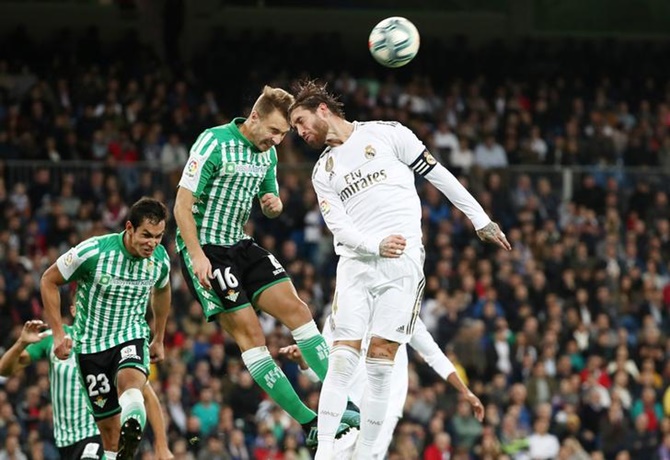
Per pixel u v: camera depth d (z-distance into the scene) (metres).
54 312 20.91
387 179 19.39
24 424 38.31
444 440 41.50
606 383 46.78
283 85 64.81
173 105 60.50
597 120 65.88
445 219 53.28
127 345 21.20
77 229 49.12
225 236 20.42
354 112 62.41
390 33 20.14
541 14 77.56
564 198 57.31
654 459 45.59
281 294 20.47
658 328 52.50
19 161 51.16
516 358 46.62
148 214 20.64
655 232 57.12
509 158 61.78
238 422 40.44
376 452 21.86
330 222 19.47
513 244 53.41
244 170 20.22
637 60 73.38
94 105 58.22
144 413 20.38
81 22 70.94
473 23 77.00
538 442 43.47
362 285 19.36
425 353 24.59
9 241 46.28
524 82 69.81
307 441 20.44
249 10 73.75
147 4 71.31
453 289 49.12
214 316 20.48
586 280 52.94
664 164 64.31
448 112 64.12
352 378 20.28
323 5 74.88
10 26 70.25
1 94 58.16
